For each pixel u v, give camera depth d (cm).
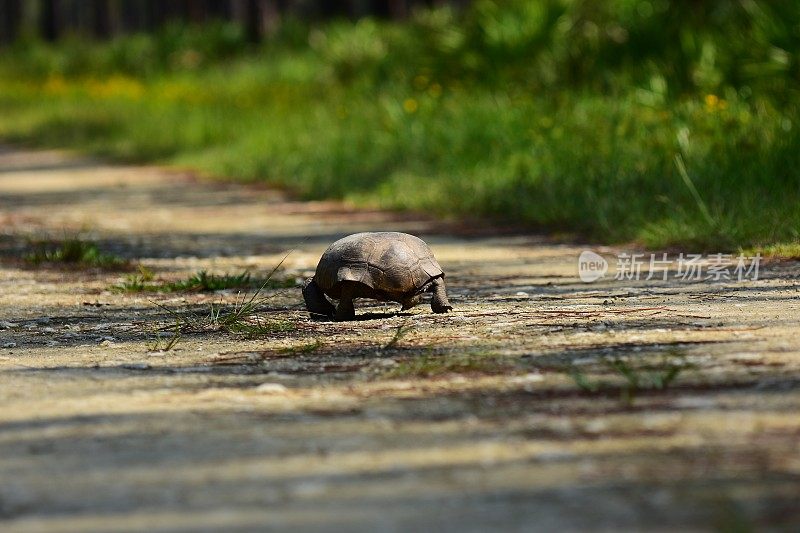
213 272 1433
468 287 1245
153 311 1159
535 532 493
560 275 1307
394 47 3594
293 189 2502
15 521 526
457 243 1642
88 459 620
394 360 861
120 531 508
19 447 650
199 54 5453
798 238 1378
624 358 830
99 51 5934
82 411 728
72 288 1327
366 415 698
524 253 1510
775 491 533
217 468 598
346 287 1015
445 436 646
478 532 495
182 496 554
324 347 925
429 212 2008
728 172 1658
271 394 765
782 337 872
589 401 710
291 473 586
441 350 889
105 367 877
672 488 543
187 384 805
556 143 2073
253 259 1562
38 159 3566
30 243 1758
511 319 1012
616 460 588
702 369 779
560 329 954
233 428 675
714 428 634
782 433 618
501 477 569
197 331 1028
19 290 1315
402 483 564
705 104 2064
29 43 6588
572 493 541
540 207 1800
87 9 10538
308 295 1041
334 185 2362
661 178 1712
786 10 2234
